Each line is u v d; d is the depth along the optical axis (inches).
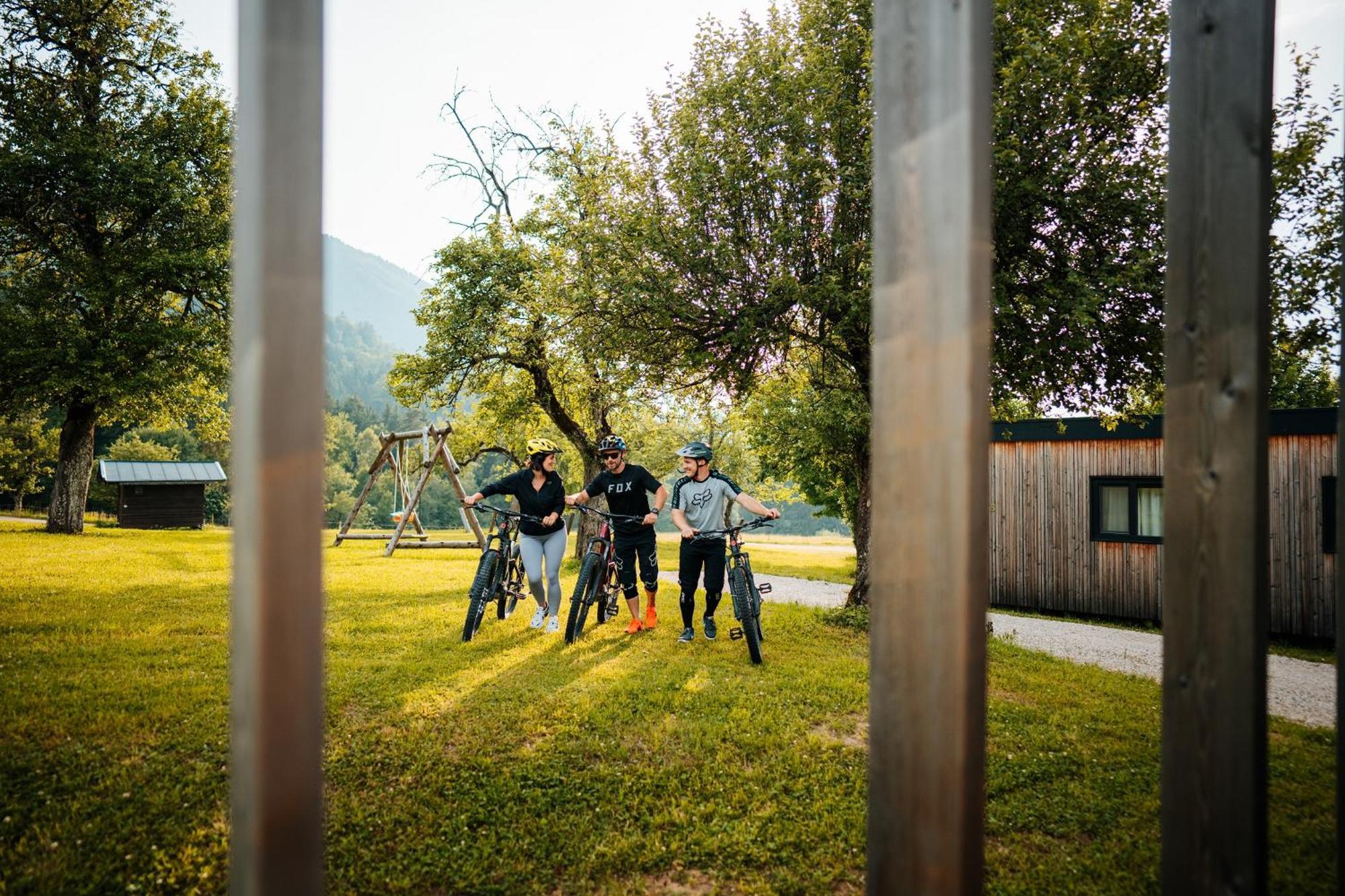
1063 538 502.9
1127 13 230.5
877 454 64.7
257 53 52.6
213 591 345.1
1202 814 72.3
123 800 124.0
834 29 279.9
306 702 53.8
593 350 321.7
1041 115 239.1
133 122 814.5
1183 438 75.0
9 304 733.3
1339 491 76.3
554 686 198.7
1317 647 400.8
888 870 63.1
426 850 114.0
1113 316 255.3
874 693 64.8
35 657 211.6
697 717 179.0
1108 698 217.2
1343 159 78.6
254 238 52.3
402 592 380.2
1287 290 222.8
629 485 287.9
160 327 765.3
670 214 295.7
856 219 273.0
